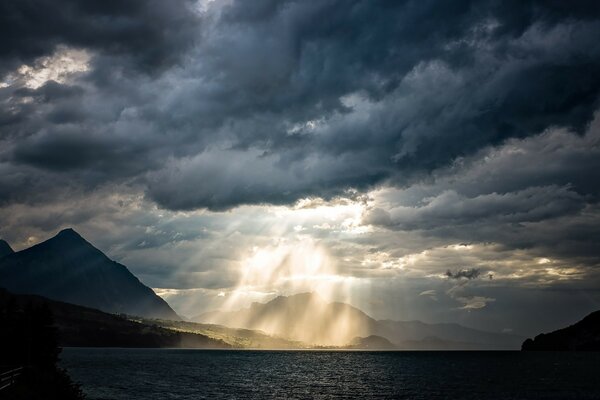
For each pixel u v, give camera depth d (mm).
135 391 117312
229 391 123562
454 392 125750
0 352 94500
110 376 157875
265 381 154875
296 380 160125
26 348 96188
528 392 124500
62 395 70562
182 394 114500
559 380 159500
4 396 54062
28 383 65562
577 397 114750
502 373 194625
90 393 109875
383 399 111812
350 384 147750
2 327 97875
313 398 112500
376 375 186875
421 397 115500
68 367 196000
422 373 198125
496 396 117250
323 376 179125
